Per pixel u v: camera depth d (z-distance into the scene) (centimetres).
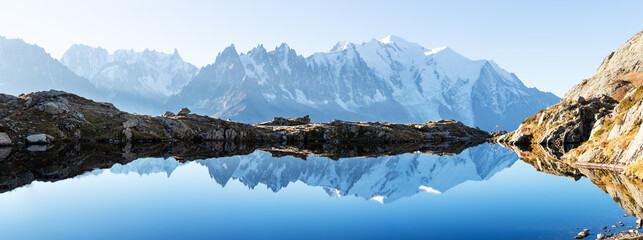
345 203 3881
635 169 5231
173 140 15675
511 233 2722
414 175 6888
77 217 3066
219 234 2666
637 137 5891
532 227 2850
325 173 7025
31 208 3344
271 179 5762
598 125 10475
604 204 3550
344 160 9700
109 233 2638
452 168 8156
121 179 5056
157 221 2994
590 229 2731
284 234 2705
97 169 5959
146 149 10819
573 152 8844
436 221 3117
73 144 11262
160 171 6044
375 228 2895
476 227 2908
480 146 16875
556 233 2673
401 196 4397
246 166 7594
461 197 4300
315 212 3434
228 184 4972
